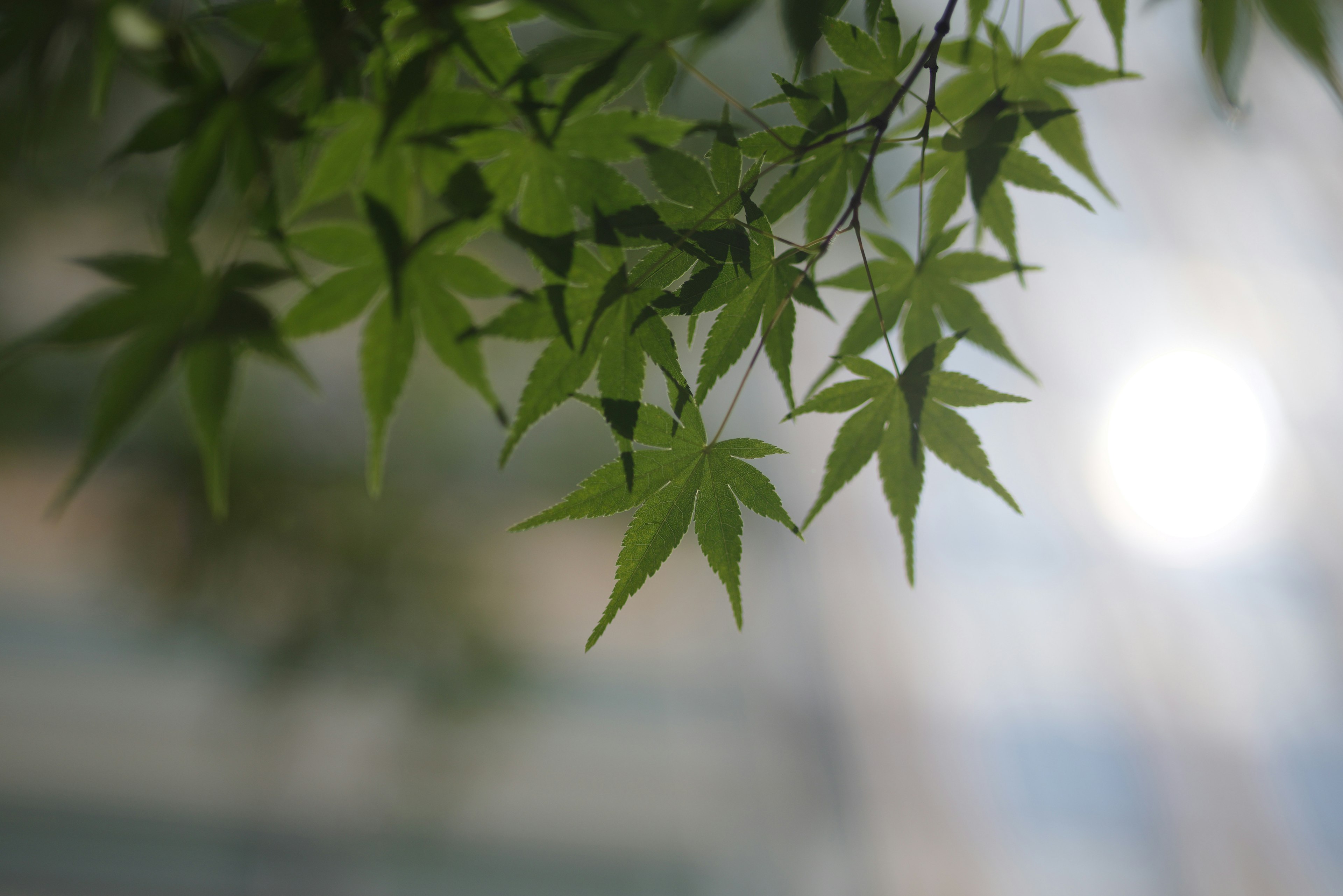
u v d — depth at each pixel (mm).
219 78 1034
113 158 1019
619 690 6898
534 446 4871
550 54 992
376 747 5691
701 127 1069
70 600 5879
